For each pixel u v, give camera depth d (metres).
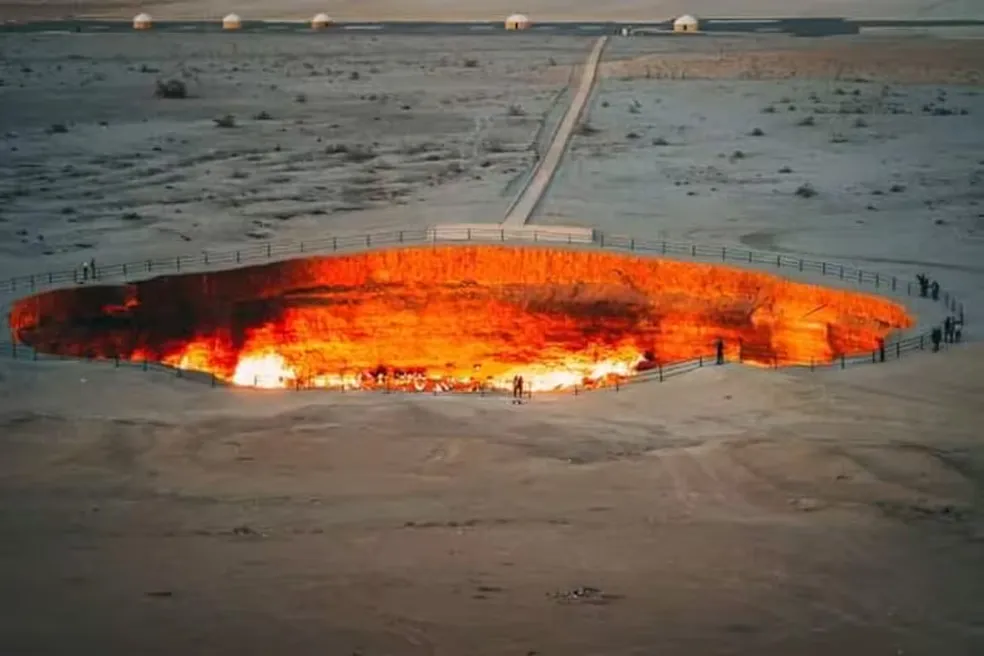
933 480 31.89
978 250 58.97
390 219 64.19
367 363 54.16
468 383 50.88
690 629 23.73
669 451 34.25
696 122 93.75
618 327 53.62
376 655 22.59
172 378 41.81
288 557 27.09
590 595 25.11
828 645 23.20
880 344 45.16
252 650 22.77
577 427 36.69
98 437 35.06
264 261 54.81
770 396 38.97
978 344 43.56
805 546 27.81
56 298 50.31
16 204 69.00
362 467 33.19
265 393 40.50
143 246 59.53
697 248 57.22
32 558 26.92
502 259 55.06
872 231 62.81
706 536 28.41
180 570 26.30
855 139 87.88
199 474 32.59
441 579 25.94
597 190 71.56
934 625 24.05
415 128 92.25
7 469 32.72
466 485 31.92
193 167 79.56
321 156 82.62
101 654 22.55
